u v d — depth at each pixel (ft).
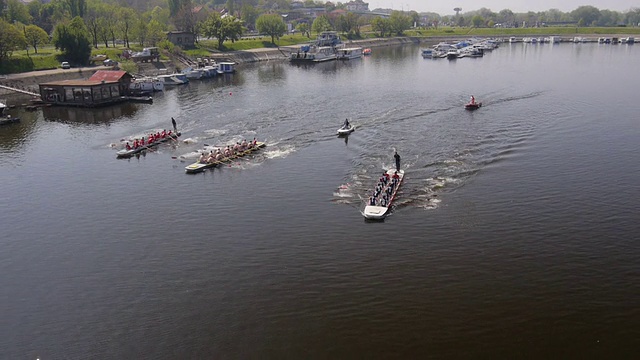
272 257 196.03
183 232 218.38
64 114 442.09
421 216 225.56
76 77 574.15
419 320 158.51
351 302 167.73
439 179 265.54
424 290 173.17
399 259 192.24
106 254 203.21
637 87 516.32
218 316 162.81
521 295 169.78
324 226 219.41
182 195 256.93
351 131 356.38
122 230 222.48
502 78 601.21
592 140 327.06
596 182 259.39
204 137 354.54
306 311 163.84
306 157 306.35
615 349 145.79
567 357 142.82
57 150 336.49
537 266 186.19
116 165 303.68
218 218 230.27
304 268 187.93
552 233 209.36
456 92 503.61
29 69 580.71
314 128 370.12
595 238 204.95
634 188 251.19
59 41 621.72
